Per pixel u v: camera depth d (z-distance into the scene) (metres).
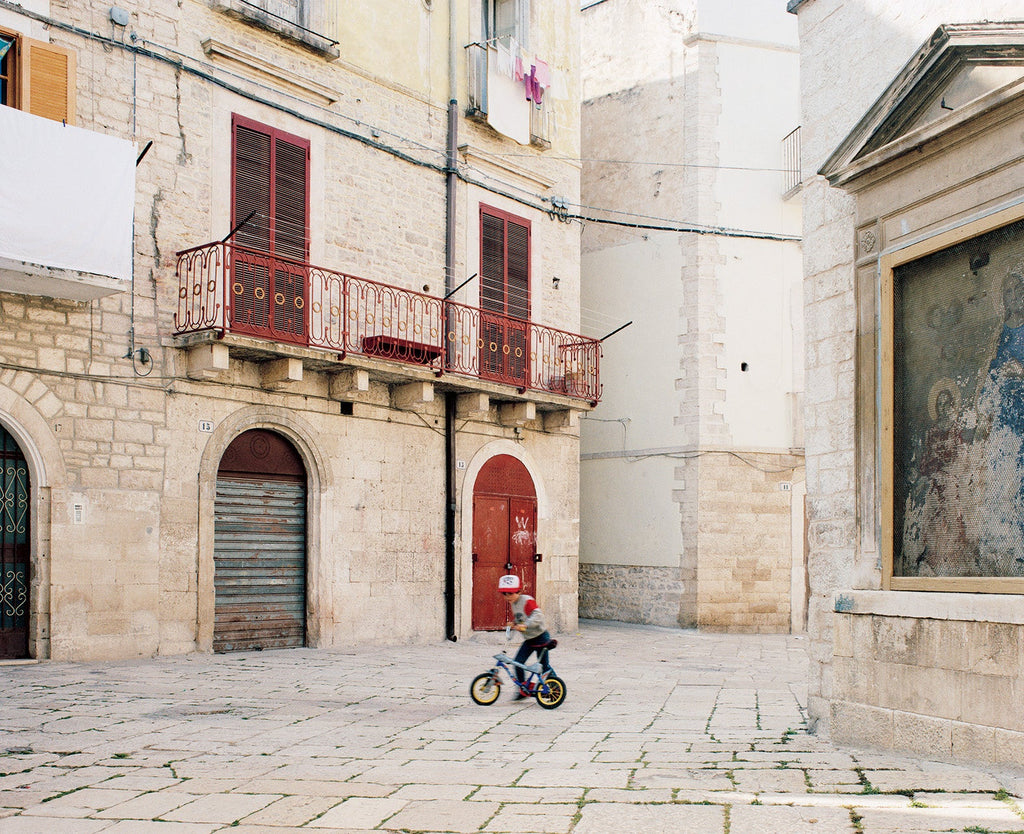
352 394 14.06
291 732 7.89
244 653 12.80
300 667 11.73
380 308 14.89
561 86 18.56
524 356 17.16
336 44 14.30
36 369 11.11
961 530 7.01
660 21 21.31
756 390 20.33
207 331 11.98
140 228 12.12
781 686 11.27
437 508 15.81
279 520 13.77
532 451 17.70
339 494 14.27
